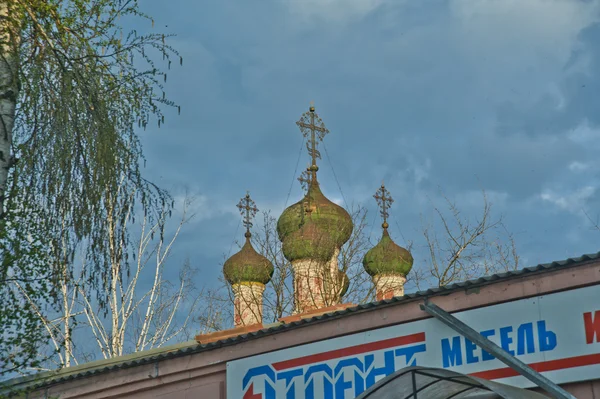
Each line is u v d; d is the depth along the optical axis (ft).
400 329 38.40
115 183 35.53
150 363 45.34
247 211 95.61
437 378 32.73
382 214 97.76
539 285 35.45
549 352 34.47
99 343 81.15
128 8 37.35
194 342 47.96
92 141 35.29
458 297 37.27
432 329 37.55
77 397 46.70
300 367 40.68
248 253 92.53
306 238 88.74
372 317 39.32
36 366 35.32
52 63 36.32
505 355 34.22
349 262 89.10
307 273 88.17
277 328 41.50
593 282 34.32
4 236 34.68
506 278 36.17
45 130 35.19
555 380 34.04
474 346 36.22
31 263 35.06
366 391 33.42
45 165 34.96
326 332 40.40
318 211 90.58
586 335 33.94
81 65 36.70
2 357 34.81
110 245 35.47
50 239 35.32
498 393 30.19
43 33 36.14
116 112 36.58
